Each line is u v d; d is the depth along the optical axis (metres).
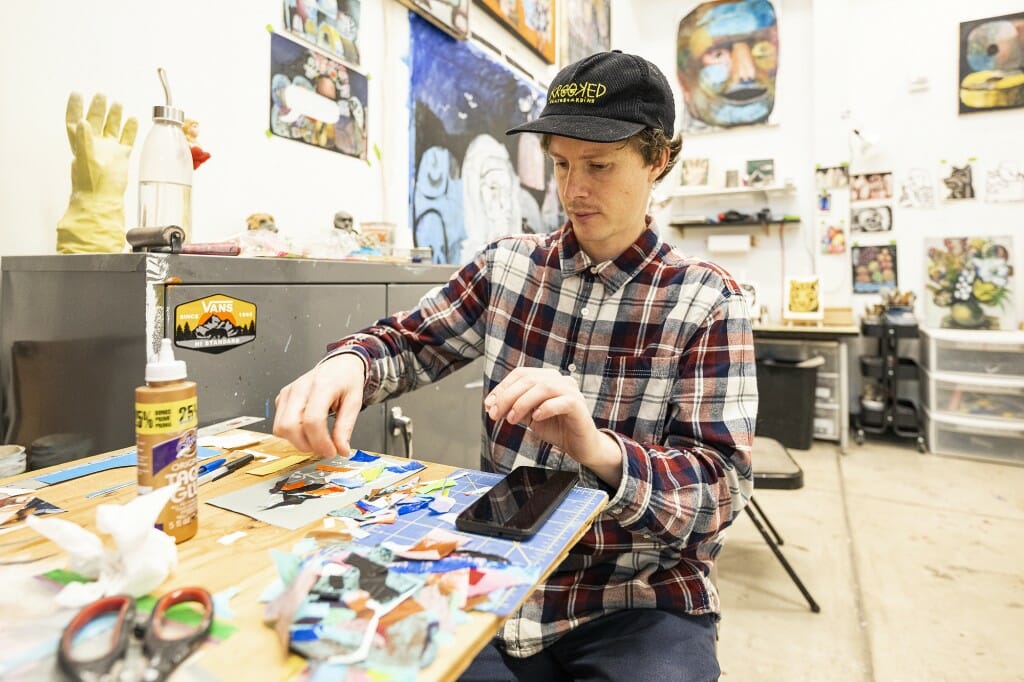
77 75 1.13
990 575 1.93
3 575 0.44
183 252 0.93
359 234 1.54
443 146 2.17
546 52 2.88
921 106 3.43
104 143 1.02
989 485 2.72
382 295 1.30
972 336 3.05
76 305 0.92
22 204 1.07
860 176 3.58
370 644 0.36
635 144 0.79
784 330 3.30
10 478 0.67
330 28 1.68
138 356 0.85
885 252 3.55
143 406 0.49
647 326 0.86
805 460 3.15
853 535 2.24
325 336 1.15
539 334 0.93
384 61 1.88
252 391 1.00
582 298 0.91
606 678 0.69
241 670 0.34
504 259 1.00
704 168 3.89
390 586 0.42
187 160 1.08
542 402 0.62
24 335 1.01
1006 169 3.28
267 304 1.02
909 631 1.65
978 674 1.46
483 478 0.68
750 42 3.77
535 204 2.85
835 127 3.56
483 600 0.41
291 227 1.59
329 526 0.54
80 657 0.34
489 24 2.44
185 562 0.48
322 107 1.66
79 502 0.60
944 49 3.36
